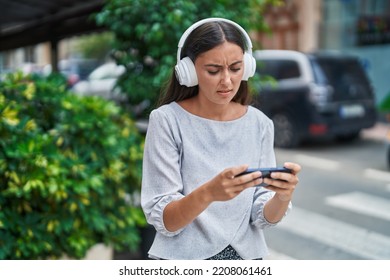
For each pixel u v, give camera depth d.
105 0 4.84
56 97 4.05
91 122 3.86
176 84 2.01
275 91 11.02
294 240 5.52
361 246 5.32
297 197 7.21
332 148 11.14
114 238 3.88
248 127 1.95
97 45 28.38
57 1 6.22
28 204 3.47
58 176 3.39
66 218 3.53
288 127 10.97
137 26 4.21
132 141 4.36
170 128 1.88
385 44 14.51
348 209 6.63
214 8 4.32
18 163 3.36
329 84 10.38
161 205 1.78
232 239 1.88
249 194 1.94
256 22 4.75
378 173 8.71
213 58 1.75
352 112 10.54
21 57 23.30
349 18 15.72
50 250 3.49
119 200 4.10
